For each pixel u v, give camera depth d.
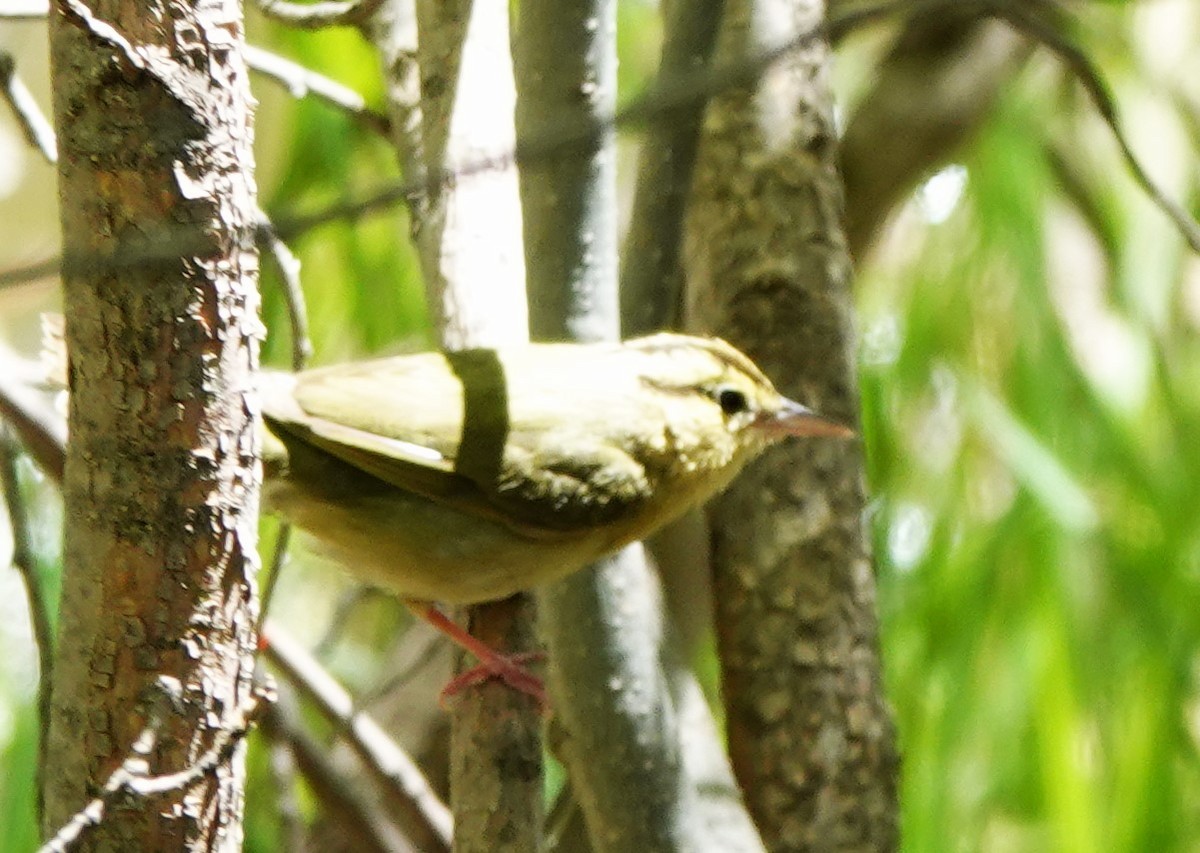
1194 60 11.88
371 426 7.82
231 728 4.89
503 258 7.66
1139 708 10.02
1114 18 11.84
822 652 8.44
